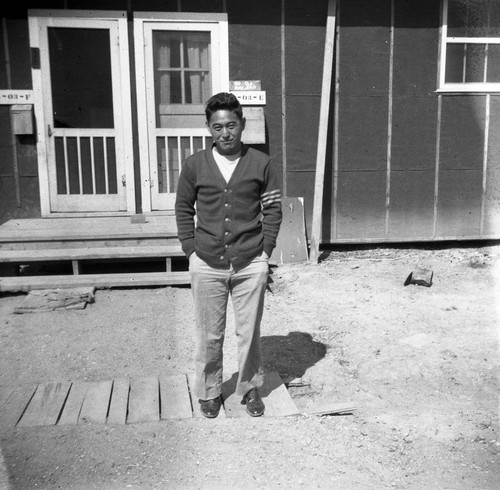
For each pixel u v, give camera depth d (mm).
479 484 3305
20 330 5512
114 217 7820
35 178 7785
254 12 7812
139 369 4738
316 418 3986
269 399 4180
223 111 3543
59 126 7742
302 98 8016
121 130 7824
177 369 4734
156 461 3473
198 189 3686
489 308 5996
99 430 3803
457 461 3525
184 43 7801
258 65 7906
